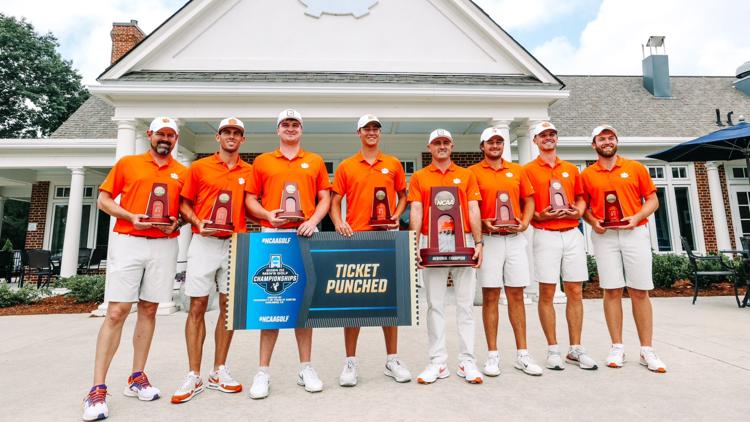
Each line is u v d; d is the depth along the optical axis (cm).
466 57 777
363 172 317
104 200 273
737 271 768
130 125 646
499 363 340
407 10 778
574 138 991
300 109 671
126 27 1179
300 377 292
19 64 2872
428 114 689
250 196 294
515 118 705
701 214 1046
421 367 337
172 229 282
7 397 275
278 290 281
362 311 284
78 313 637
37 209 1126
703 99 1280
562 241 334
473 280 310
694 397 257
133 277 272
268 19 753
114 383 303
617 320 333
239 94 645
